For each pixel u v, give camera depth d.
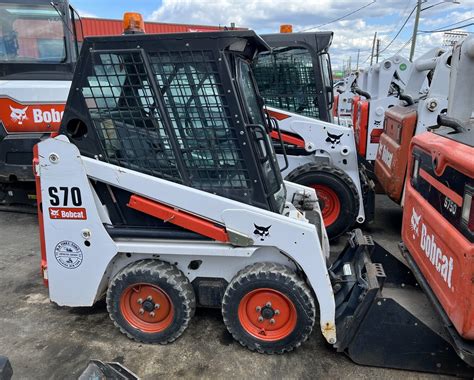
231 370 2.58
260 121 2.99
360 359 2.57
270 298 2.64
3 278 3.76
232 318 2.69
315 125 4.62
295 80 4.67
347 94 10.82
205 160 2.55
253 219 2.51
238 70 2.54
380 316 2.46
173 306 2.70
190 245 2.64
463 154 2.03
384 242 4.77
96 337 2.90
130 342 2.84
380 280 2.60
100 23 13.42
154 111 2.49
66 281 2.77
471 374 2.42
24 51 5.06
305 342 2.84
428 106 4.03
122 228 2.71
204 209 2.54
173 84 2.45
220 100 2.44
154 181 2.53
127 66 2.44
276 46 4.56
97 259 2.71
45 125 4.79
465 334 1.95
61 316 3.15
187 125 2.50
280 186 2.97
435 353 2.44
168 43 2.38
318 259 2.50
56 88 4.72
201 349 2.77
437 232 2.31
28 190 5.23
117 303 2.76
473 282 1.87
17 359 2.67
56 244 2.71
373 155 6.34
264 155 2.76
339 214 4.52
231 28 3.60
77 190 2.59
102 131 2.56
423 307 2.77
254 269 2.62
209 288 2.80
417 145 2.80
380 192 6.07
